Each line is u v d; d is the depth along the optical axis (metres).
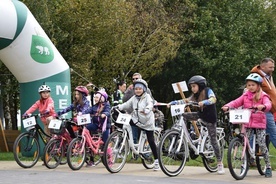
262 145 13.54
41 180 13.38
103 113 16.23
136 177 13.85
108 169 14.64
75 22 30.50
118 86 21.56
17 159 16.36
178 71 41.53
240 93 43.81
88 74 30.45
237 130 13.73
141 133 15.40
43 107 17.44
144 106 14.85
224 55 40.62
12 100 34.59
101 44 31.53
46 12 27.66
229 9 42.31
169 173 13.77
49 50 20.58
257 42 43.81
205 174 14.39
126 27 32.41
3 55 20.12
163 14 37.75
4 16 19.12
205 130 14.53
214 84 41.72
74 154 15.77
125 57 33.47
